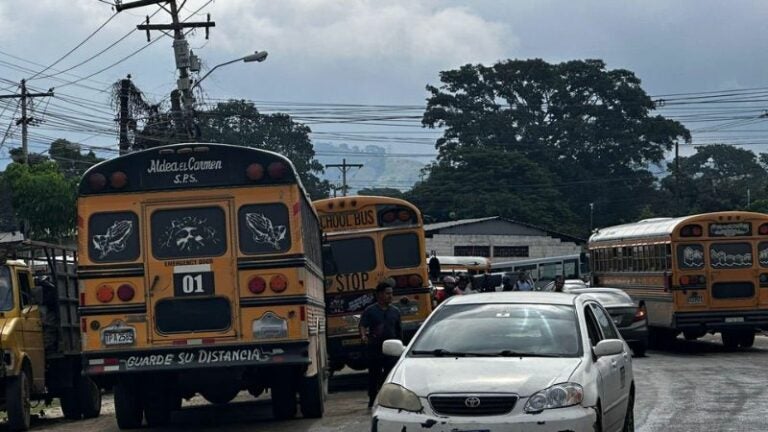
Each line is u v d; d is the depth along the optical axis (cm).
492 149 15588
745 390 3372
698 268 5066
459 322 2050
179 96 6425
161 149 2680
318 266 3278
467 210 14800
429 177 16100
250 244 2658
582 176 16500
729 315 5050
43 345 3253
